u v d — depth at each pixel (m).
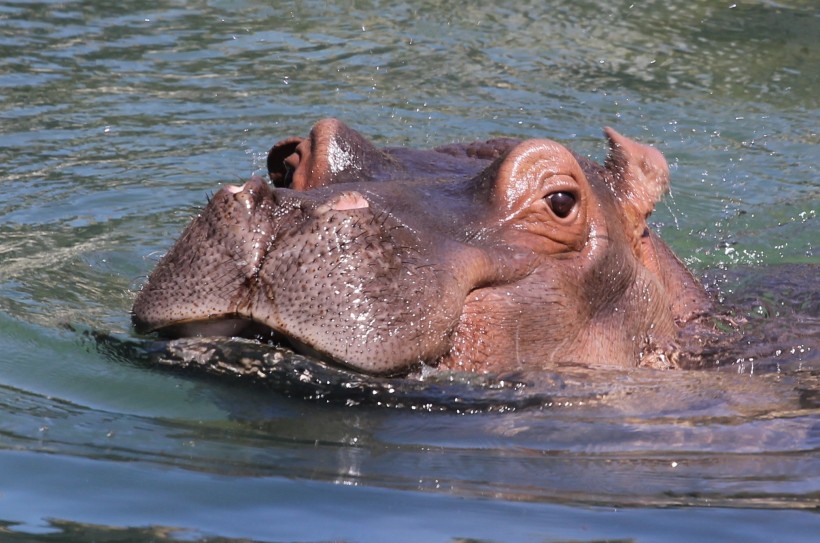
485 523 9.06
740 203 22.44
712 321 15.30
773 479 10.23
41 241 17.25
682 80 28.80
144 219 18.77
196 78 27.19
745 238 20.83
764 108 27.36
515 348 12.14
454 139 24.02
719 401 12.34
